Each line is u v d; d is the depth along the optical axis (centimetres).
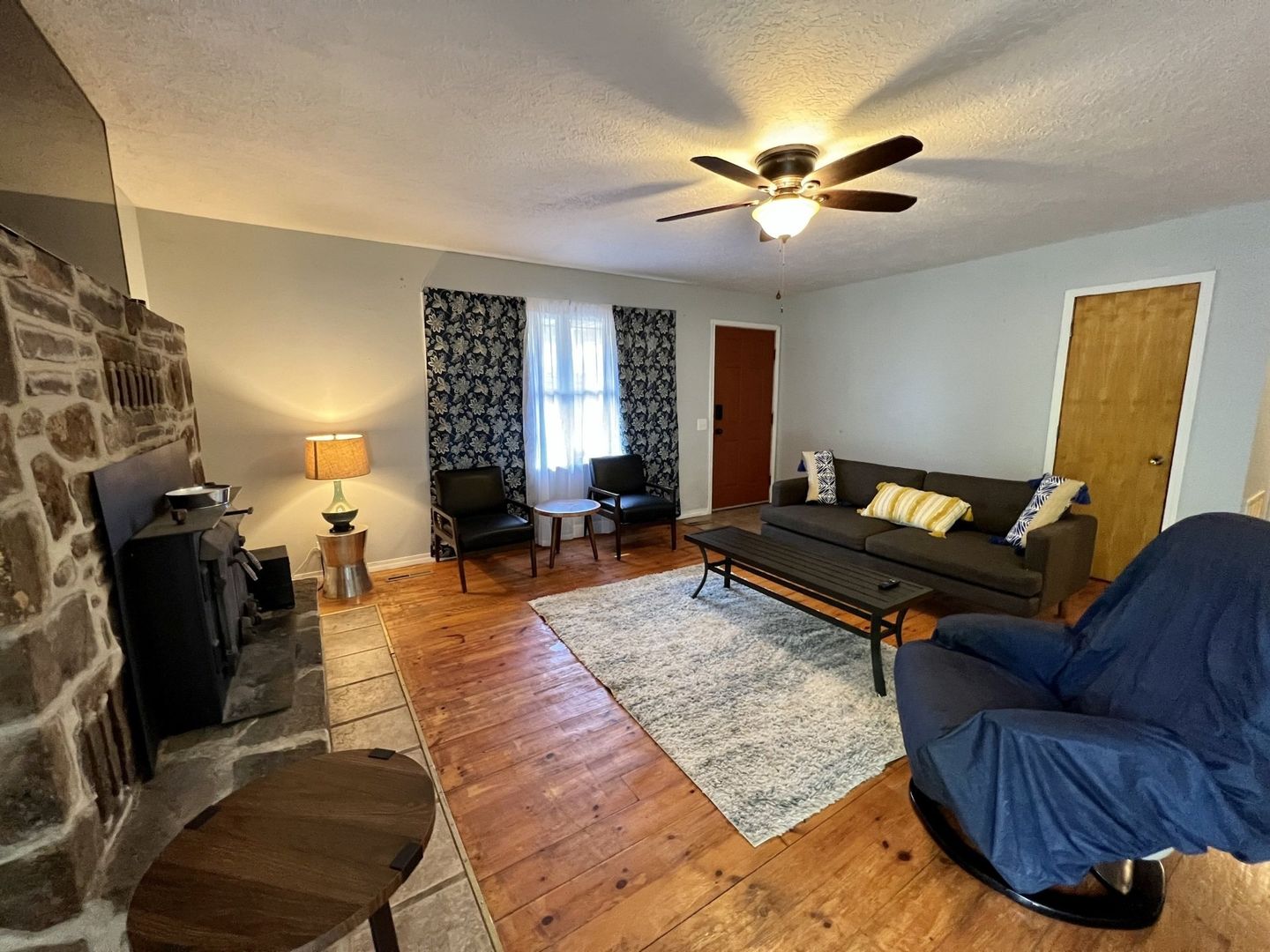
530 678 252
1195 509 331
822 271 464
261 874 87
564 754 200
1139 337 343
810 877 149
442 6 138
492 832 165
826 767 191
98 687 136
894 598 236
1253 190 271
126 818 141
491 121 198
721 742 204
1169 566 158
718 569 368
